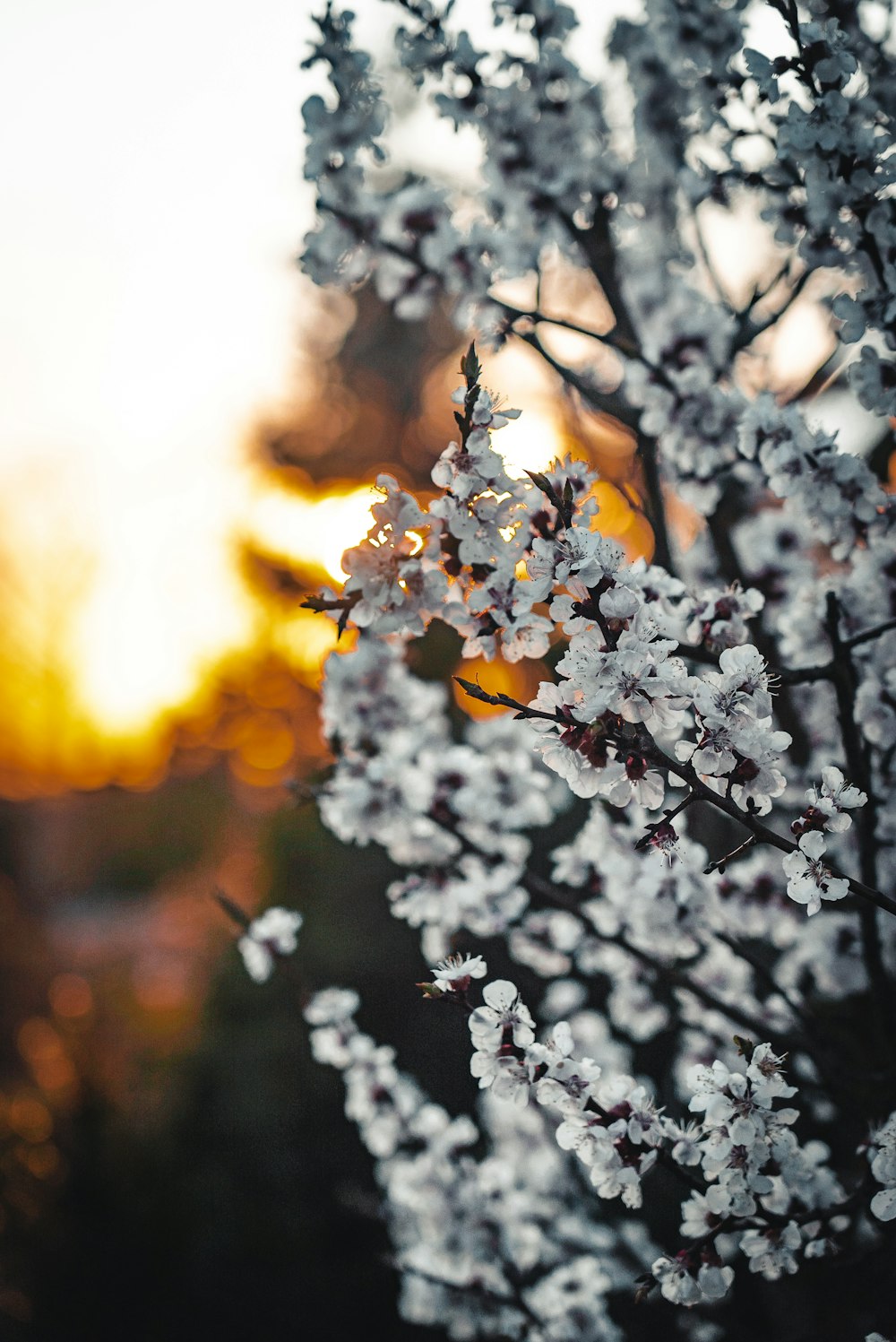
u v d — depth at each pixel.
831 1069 2.07
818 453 1.99
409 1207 2.92
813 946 2.38
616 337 2.48
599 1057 3.02
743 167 2.21
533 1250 2.71
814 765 2.55
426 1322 2.97
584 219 2.64
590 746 1.38
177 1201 4.66
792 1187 1.73
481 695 1.38
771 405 2.05
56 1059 6.41
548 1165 2.88
